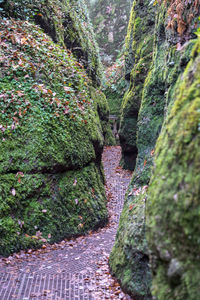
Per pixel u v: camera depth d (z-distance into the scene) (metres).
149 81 4.92
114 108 16.45
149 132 4.56
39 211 4.73
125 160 10.84
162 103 4.50
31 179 4.78
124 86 16.25
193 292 1.59
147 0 9.89
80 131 6.07
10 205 4.43
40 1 7.33
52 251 4.46
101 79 12.78
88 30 11.72
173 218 1.78
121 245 3.68
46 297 3.05
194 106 1.94
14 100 5.00
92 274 3.73
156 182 2.05
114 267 3.66
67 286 3.35
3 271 3.55
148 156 4.34
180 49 3.42
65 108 5.74
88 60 10.27
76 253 4.45
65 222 5.08
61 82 6.09
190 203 1.69
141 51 9.78
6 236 4.19
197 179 1.69
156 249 1.87
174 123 2.10
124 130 10.30
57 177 5.27
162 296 1.78
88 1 22.05
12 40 5.59
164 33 4.86
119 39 20.47
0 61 5.19
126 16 20.67
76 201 5.39
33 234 4.57
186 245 1.69
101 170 8.16
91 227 5.57
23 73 5.37
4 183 4.50
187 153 1.83
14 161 4.70
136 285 3.07
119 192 8.34
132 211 3.81
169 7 4.58
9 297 2.95
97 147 7.04
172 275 1.73
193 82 2.11
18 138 4.86
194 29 3.63
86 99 7.06
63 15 8.73
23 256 4.13
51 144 5.18
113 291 3.29
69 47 9.02
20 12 6.61
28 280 3.38
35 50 5.86
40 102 5.33
